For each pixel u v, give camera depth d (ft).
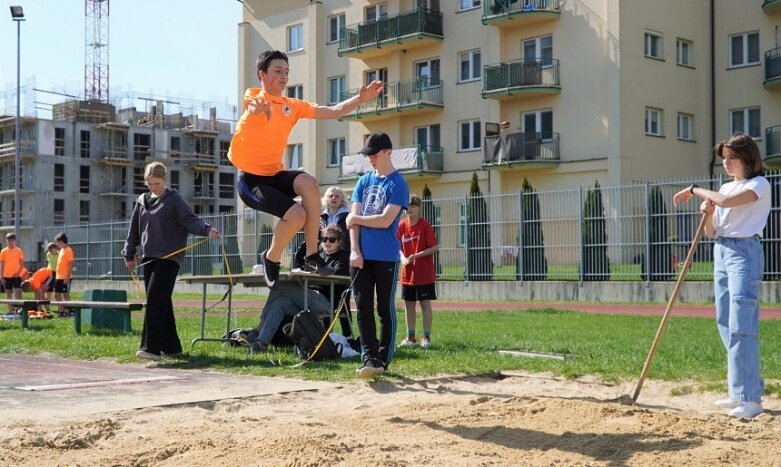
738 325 20.83
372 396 23.20
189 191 287.07
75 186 261.24
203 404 21.26
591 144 113.91
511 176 122.93
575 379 27.04
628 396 22.35
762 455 15.93
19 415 19.43
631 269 76.54
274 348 33.91
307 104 21.18
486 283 85.97
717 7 117.91
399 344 37.35
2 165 262.88
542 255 82.33
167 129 282.36
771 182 68.39
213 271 110.22
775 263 68.44
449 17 130.62
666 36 115.24
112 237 122.93
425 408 20.66
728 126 117.19
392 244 25.99
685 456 15.78
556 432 17.80
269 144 20.43
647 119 113.91
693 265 73.97
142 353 31.60
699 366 29.22
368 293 25.98
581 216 79.41
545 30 118.93
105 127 266.57
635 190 76.33
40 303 47.55
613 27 111.04
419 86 132.57
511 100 122.62
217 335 41.98
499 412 19.88
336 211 36.11
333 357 31.07
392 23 132.67
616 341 38.58
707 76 118.93
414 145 134.72
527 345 36.45
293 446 15.92
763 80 113.29
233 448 16.03
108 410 20.16
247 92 21.07
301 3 150.10
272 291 32.07
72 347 36.35
